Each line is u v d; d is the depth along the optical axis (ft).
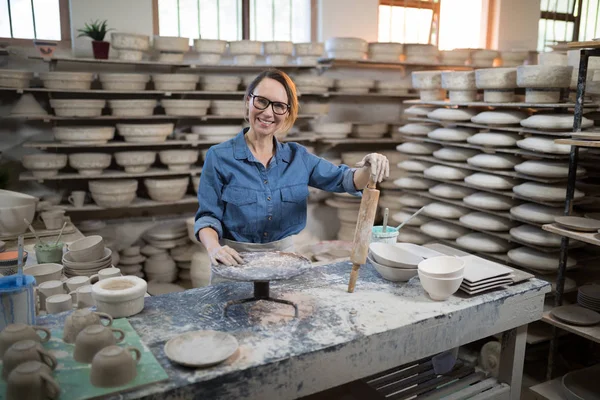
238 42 12.92
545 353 10.03
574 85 9.30
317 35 14.97
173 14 13.39
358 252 5.40
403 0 16.07
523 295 5.64
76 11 12.18
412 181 12.03
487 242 10.10
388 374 6.37
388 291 5.57
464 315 5.19
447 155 10.96
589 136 7.47
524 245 9.96
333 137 14.20
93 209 12.20
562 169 8.80
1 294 4.45
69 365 4.00
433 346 5.03
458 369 6.49
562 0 17.71
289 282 5.82
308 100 15.02
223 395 3.97
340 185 6.54
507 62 15.61
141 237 13.71
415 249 6.46
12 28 12.06
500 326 5.54
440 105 11.44
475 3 17.15
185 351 4.18
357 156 14.46
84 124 12.75
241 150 6.15
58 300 5.32
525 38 17.24
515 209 9.48
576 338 10.05
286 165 6.44
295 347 4.33
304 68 14.58
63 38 12.51
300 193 6.47
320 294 5.48
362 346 4.55
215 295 5.45
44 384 3.55
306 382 4.32
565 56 10.30
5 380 3.80
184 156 12.42
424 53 14.78
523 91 11.66
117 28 12.62
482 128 10.57
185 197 13.17
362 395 5.84
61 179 12.76
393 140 14.89
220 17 13.97
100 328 4.13
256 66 13.46
